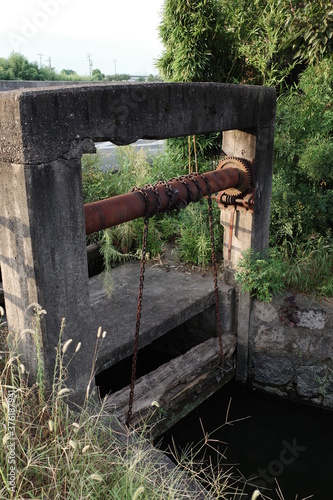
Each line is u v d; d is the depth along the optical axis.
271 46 4.93
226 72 5.45
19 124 2.02
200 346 4.14
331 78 4.78
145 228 2.92
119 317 3.83
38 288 2.30
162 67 5.41
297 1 4.84
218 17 4.98
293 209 4.56
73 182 2.32
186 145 5.42
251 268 3.99
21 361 2.58
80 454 2.14
